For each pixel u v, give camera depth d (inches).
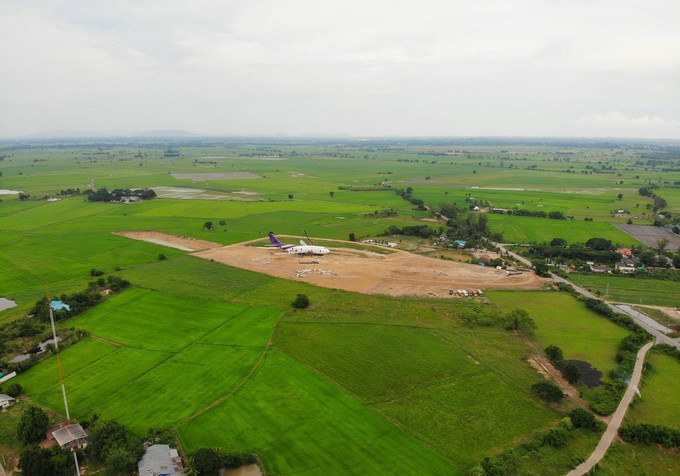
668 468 2383.1
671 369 3378.4
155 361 3336.6
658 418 2802.7
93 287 4783.5
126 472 2267.5
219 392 2940.5
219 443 2460.6
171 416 2691.9
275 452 2404.0
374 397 2923.2
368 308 4399.6
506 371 3297.2
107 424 2492.6
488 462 2294.5
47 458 2292.1
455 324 4092.0
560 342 3791.8
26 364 3225.9
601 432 2642.7
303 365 3289.9
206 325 3951.8
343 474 2258.9
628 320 4109.3
